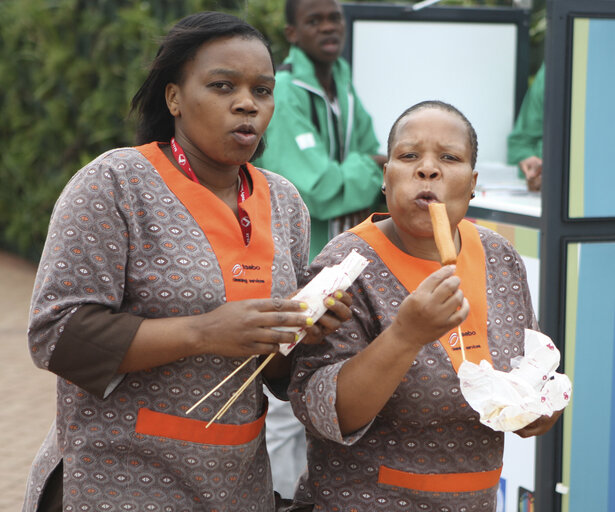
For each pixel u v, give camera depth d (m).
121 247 2.39
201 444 2.45
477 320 2.53
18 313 9.24
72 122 10.03
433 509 2.50
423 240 2.52
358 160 4.84
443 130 2.42
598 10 3.65
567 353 3.79
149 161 2.48
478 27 6.25
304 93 4.89
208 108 2.43
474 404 2.24
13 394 6.93
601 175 3.75
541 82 5.92
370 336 2.50
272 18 6.97
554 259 3.74
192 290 2.40
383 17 6.07
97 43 9.38
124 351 2.31
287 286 2.58
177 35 2.46
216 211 2.48
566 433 3.82
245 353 2.30
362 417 2.33
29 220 10.99
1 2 11.43
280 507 2.92
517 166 5.81
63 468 2.47
